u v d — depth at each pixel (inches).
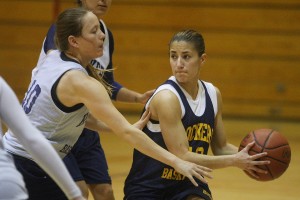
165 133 313.0
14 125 220.1
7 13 1069.8
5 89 220.7
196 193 319.6
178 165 277.3
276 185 575.2
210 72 1039.6
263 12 1019.3
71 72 284.4
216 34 1032.2
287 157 311.3
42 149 219.1
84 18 294.8
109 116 272.7
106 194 373.1
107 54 398.9
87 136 371.9
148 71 1053.2
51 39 346.6
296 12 1011.3
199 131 323.0
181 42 316.2
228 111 1040.8
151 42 1048.8
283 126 964.6
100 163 375.9
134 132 271.4
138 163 327.3
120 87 414.3
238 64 1031.6
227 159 304.8
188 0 1034.7
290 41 1017.5
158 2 1041.5
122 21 1053.2
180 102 317.7
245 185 572.1
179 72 316.2
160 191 325.1
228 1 1026.1
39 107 292.5
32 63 1072.2
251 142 310.3
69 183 220.7
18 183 216.8
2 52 1078.4
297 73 1019.3
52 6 1056.2
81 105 290.2
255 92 1031.6
